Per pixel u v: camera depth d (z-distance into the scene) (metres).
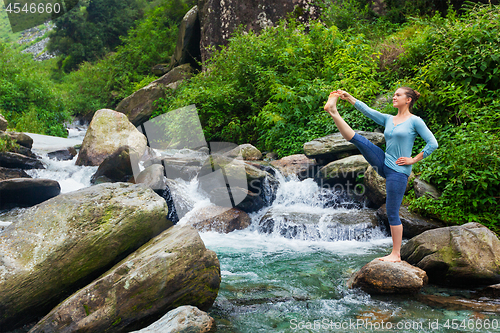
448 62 6.23
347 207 6.18
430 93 6.27
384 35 9.53
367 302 3.09
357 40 8.32
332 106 3.46
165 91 10.53
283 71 9.09
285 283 3.55
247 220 5.82
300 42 8.85
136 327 2.39
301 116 8.18
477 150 4.87
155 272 2.47
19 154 7.04
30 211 2.63
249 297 3.20
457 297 3.15
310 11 11.30
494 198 4.84
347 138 3.50
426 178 5.42
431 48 7.34
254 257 4.44
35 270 2.37
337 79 8.05
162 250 2.62
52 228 2.53
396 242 3.51
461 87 6.13
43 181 5.83
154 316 2.46
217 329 2.58
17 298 2.31
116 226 2.70
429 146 3.28
